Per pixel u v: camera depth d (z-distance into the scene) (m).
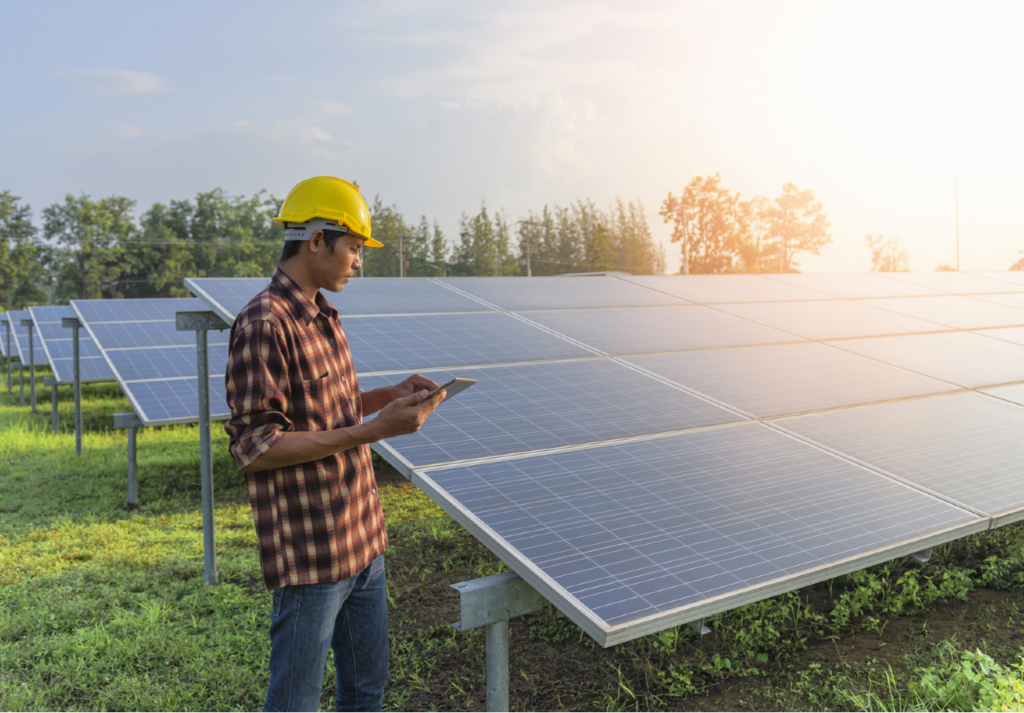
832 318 7.86
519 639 4.79
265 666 4.53
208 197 98.25
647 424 4.09
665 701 3.93
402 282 8.08
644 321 6.98
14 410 18.61
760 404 4.59
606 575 2.46
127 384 9.99
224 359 12.08
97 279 87.38
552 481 3.24
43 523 7.98
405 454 3.47
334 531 2.40
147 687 4.24
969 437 4.22
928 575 5.41
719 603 2.35
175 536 7.38
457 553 6.57
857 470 3.58
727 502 3.12
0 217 85.00
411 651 4.63
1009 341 7.32
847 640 4.53
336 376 2.50
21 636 5.01
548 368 5.13
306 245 2.43
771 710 3.81
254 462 2.16
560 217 105.44
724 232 96.62
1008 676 3.53
